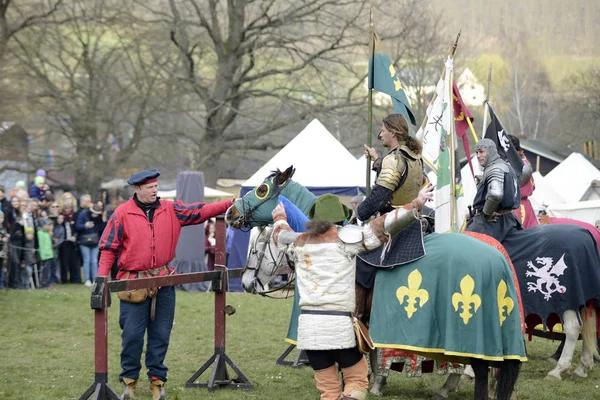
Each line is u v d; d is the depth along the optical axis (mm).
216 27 37094
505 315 7039
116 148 41094
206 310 16109
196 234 20266
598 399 8797
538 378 9969
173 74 36438
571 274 9258
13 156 35938
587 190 29172
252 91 37125
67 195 21641
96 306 7309
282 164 18312
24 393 8883
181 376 9844
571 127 42625
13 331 13477
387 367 8172
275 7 36750
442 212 8625
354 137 39500
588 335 9891
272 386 9250
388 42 34781
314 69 36250
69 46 37531
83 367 10414
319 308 6633
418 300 7090
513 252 9477
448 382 8625
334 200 6852
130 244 8055
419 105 34250
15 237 19828
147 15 36781
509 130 44438
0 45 33094
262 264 8727
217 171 38531
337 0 34188
